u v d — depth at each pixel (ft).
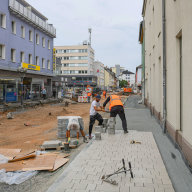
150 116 46.47
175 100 21.58
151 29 52.85
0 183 14.47
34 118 48.32
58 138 28.35
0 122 42.27
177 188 12.20
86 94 111.45
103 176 13.64
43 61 115.03
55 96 125.18
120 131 29.86
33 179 15.07
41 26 106.63
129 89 203.92
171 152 19.29
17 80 85.56
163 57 28.58
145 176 14.06
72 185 12.84
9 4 78.69
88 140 25.89
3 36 76.38
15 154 19.90
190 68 15.30
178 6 20.13
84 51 260.83
